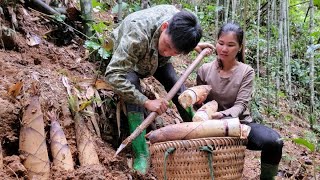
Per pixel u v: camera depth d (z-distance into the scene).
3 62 3.60
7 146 2.99
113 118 3.70
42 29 4.48
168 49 3.23
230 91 3.26
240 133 2.62
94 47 3.95
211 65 3.38
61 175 2.89
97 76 3.75
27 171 2.84
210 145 2.56
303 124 5.57
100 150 3.31
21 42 4.08
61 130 3.10
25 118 2.93
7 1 4.18
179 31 3.01
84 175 2.89
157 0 6.84
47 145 3.10
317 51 7.04
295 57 7.42
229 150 2.61
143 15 3.38
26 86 3.37
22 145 2.89
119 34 3.54
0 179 2.66
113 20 5.42
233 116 3.03
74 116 3.32
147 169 3.31
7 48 3.92
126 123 3.74
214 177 2.60
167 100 3.13
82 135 3.22
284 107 5.91
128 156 3.48
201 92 3.14
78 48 4.48
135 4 5.69
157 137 2.69
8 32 3.87
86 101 3.50
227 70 3.28
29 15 4.50
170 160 2.62
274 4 6.11
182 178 2.61
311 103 5.41
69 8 4.56
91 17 4.59
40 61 3.87
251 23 7.16
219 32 3.22
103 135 3.58
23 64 3.74
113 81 3.26
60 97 3.45
